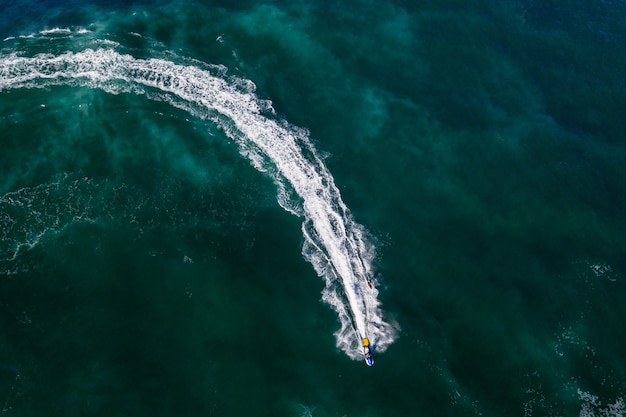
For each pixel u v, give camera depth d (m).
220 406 70.88
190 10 115.44
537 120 102.50
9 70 102.31
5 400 70.12
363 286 82.06
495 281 83.94
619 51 114.06
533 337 78.69
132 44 108.06
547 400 73.44
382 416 71.25
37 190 88.12
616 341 79.00
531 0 122.81
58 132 95.00
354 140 98.38
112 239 83.94
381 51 111.81
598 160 98.06
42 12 112.44
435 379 74.38
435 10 120.12
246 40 111.44
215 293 80.06
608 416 72.44
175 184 90.38
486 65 110.56
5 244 82.56
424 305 81.12
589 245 88.44
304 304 80.12
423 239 87.75
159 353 74.69
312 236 86.88
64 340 75.19
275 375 73.69
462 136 99.69
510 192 93.50
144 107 99.44
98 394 71.06
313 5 119.50
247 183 91.69
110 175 90.50
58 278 80.19
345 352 76.06
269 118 99.81
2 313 76.88
